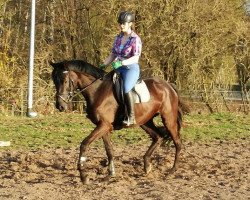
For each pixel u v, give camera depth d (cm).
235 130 1972
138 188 975
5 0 2658
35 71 2577
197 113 2520
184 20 2567
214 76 2631
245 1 2681
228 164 1255
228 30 2617
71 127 1961
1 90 2481
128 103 1019
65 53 2747
